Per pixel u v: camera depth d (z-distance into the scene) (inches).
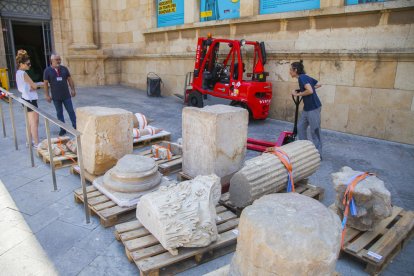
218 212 146.0
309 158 168.4
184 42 498.6
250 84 329.1
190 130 176.2
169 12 525.3
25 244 131.3
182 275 115.6
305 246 75.8
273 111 378.9
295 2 351.3
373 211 126.3
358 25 296.5
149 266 109.0
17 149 245.3
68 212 156.5
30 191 177.6
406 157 246.2
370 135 302.5
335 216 87.4
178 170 207.6
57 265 119.3
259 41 385.1
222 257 126.3
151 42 565.6
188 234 114.1
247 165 149.1
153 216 118.0
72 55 600.1
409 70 269.7
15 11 572.4
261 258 79.4
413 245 137.0
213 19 451.8
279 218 82.3
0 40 558.3
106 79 640.4
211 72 384.5
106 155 183.5
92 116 176.1
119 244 132.4
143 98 508.7
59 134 279.9
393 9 268.8
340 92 316.5
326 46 321.4
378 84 289.9
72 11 592.7
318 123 226.5
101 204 151.6
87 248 129.4
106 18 621.9
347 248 121.5
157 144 245.1
